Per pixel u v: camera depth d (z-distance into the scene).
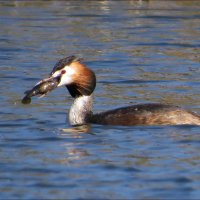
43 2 34.53
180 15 31.31
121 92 19.94
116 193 12.41
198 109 18.03
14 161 14.00
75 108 16.62
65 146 14.88
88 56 24.48
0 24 29.67
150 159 14.01
